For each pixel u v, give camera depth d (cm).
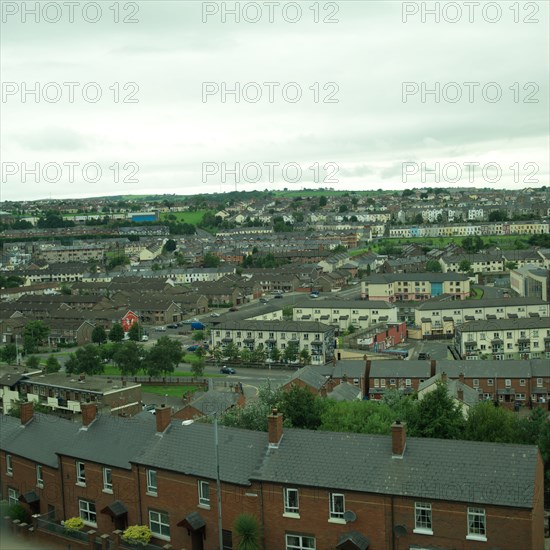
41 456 6981
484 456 5291
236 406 10388
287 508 5553
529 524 4862
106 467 6450
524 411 13088
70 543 6181
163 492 6088
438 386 9094
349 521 5309
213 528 5812
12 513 6725
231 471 5784
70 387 12800
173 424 6506
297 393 9294
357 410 8744
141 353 16712
